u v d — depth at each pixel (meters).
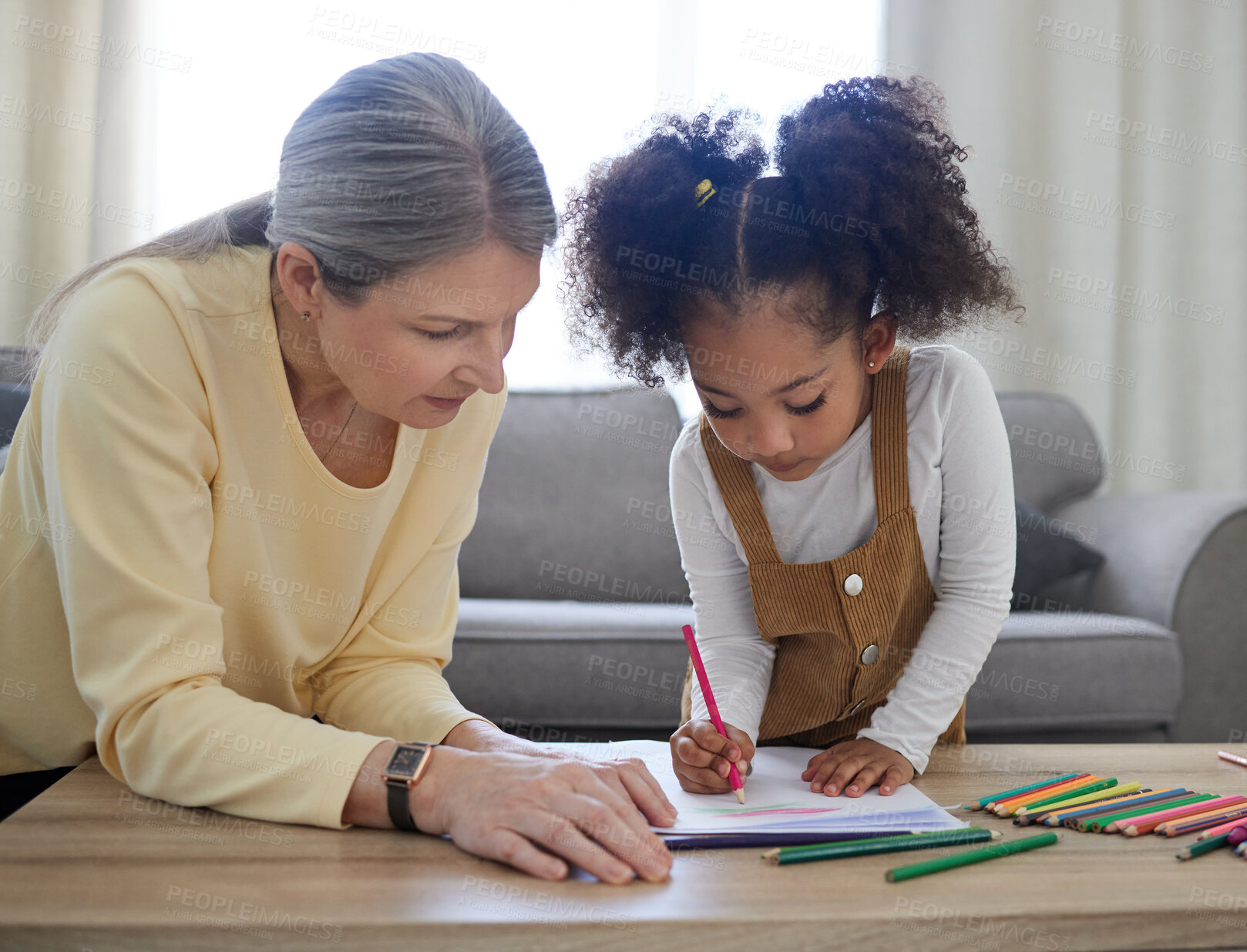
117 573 0.79
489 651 1.89
